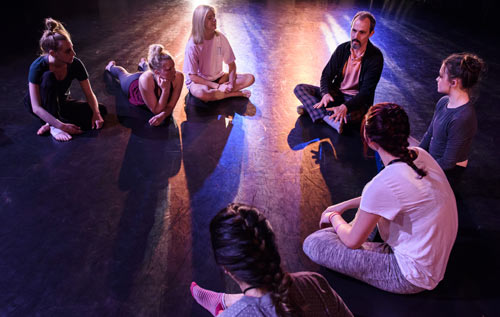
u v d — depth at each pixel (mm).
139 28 5523
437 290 1859
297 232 2188
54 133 2871
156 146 2873
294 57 4695
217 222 957
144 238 2094
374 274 1759
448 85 2064
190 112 3354
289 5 7496
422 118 3414
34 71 2645
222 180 2564
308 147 2949
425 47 5320
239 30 5680
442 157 2186
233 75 3445
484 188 2543
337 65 3031
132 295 1791
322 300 1070
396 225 1643
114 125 3094
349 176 2654
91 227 2148
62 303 1738
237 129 3143
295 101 3629
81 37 5020
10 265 1905
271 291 939
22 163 2611
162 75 2865
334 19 6555
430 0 7910
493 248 2098
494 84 4125
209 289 1831
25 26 5277
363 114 3086
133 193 2406
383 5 7812
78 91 3576
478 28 6316
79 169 2584
